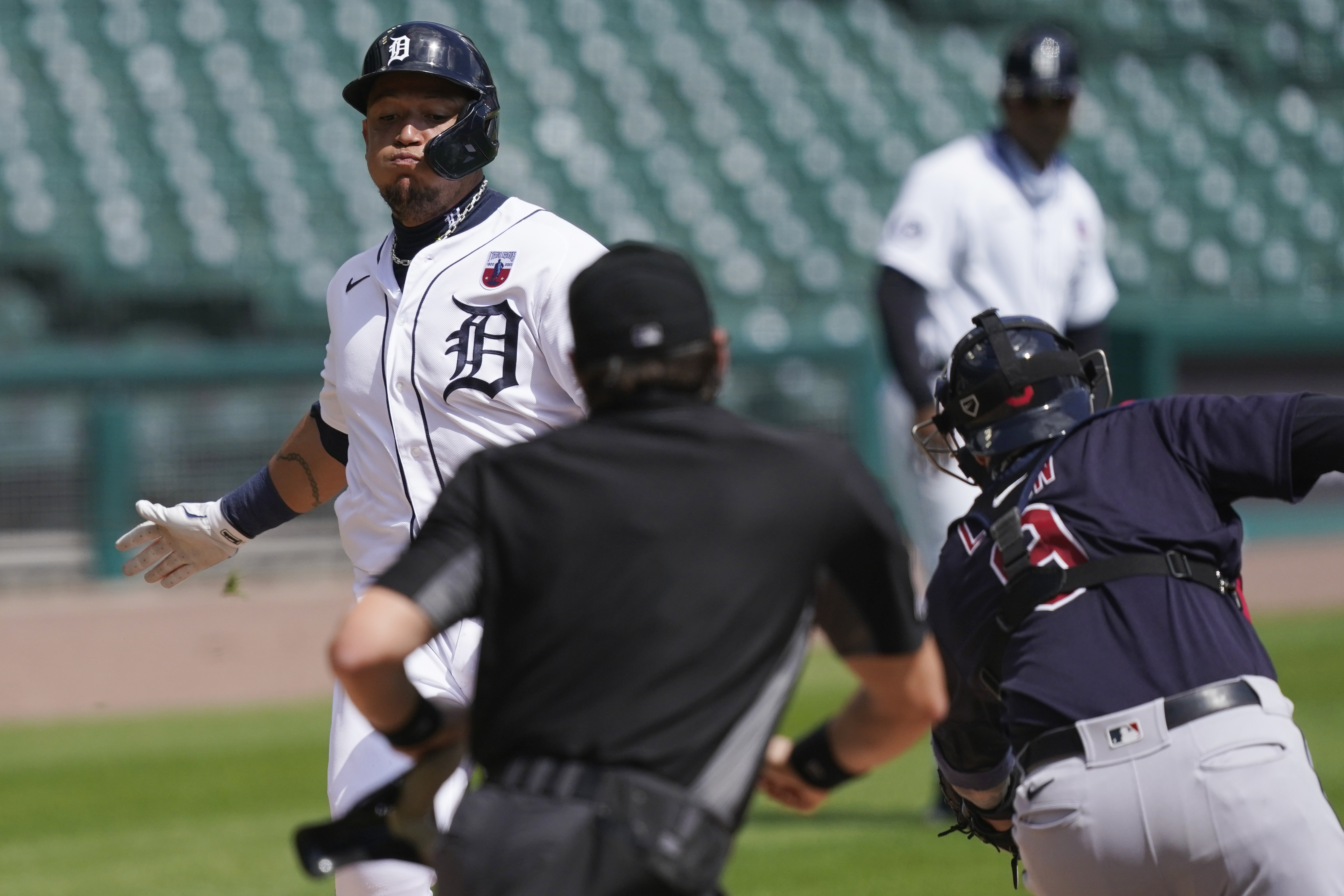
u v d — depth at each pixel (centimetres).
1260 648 1044
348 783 1217
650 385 852
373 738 1223
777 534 821
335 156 6328
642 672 803
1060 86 2212
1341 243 7119
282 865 2070
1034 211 2267
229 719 3139
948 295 2267
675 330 851
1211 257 6825
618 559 815
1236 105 7562
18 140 6150
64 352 5241
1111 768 1003
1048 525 1066
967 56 7638
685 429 841
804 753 911
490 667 833
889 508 858
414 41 1247
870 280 6444
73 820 2334
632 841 782
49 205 5884
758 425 859
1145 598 1034
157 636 3991
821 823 2241
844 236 6612
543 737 808
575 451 842
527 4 7225
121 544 1449
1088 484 1076
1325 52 7825
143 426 4728
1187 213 6956
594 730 800
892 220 2277
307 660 3725
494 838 797
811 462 838
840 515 832
